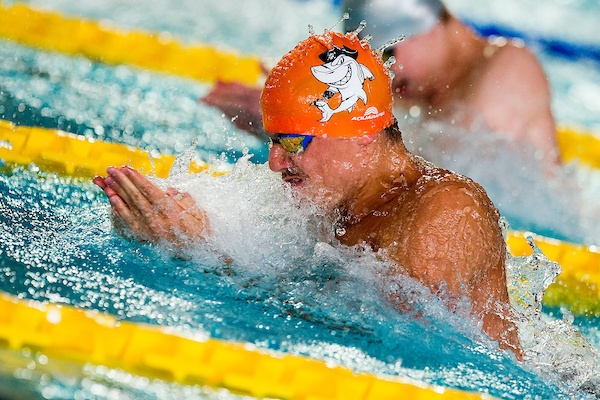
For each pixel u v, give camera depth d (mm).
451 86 15461
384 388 8211
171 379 8133
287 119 9453
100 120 15609
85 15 22266
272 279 9781
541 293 10234
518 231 13133
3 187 11852
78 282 9125
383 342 8859
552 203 14477
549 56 24328
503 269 9414
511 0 28031
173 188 10211
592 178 16812
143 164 13719
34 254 9664
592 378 9055
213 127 15977
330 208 9906
